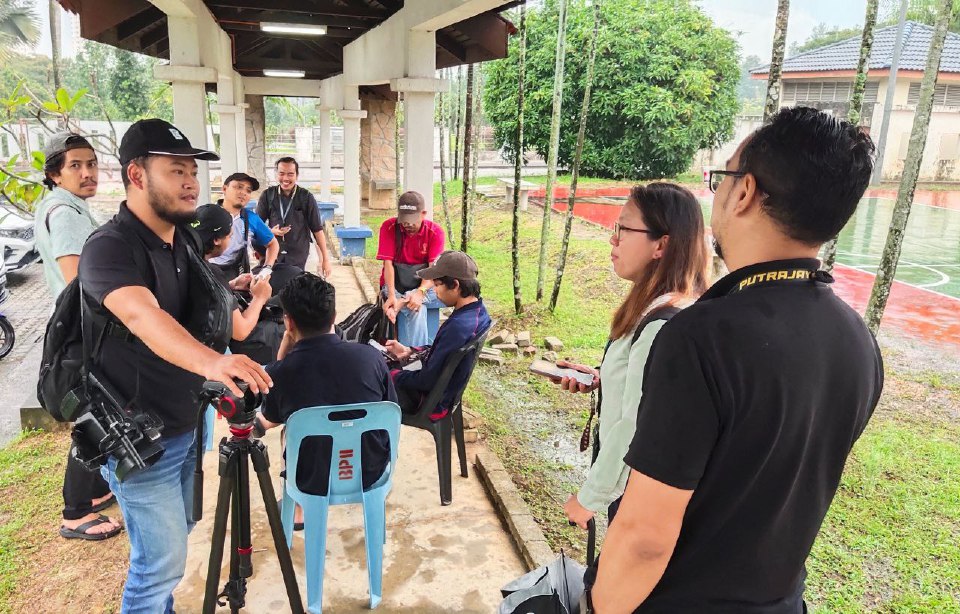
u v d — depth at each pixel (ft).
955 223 53.36
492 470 12.39
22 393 19.54
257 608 8.90
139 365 6.64
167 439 6.95
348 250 33.76
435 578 9.61
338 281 28.96
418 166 20.20
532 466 14.79
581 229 41.47
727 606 3.75
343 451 8.61
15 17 74.28
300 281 8.73
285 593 9.20
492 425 16.90
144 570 7.04
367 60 25.64
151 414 6.77
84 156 10.01
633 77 63.10
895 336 24.66
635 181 65.87
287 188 18.99
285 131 123.13
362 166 56.85
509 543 10.52
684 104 61.26
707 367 3.35
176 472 7.14
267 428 9.24
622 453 5.39
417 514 11.26
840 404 3.59
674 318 3.57
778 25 13.76
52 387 6.48
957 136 76.07
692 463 3.43
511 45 65.31
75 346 6.56
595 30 24.04
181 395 6.94
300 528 10.59
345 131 35.96
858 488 13.58
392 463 8.99
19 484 12.77
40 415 15.12
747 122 74.38
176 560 7.17
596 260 33.01
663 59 61.11
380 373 9.21
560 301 28.19
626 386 5.41
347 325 13.87
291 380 8.77
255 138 56.08
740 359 3.32
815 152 3.29
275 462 12.91
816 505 3.75
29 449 14.26
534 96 63.05
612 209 51.70
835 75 75.51
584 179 67.62
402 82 19.27
